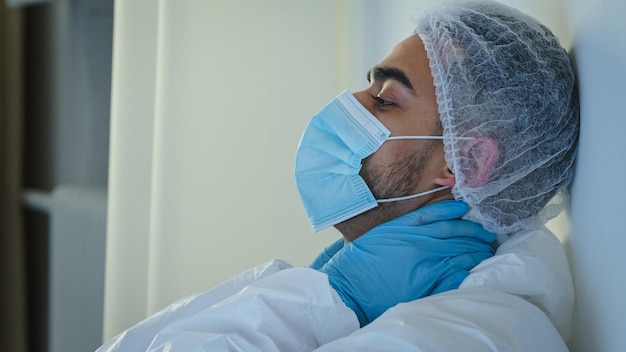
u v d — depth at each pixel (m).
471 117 1.23
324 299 1.14
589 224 1.14
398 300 1.19
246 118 2.40
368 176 1.28
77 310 2.41
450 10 1.29
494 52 1.24
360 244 1.23
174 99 2.42
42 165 2.43
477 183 1.25
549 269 1.18
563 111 1.23
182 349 1.07
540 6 1.41
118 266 2.39
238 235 2.38
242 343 1.08
